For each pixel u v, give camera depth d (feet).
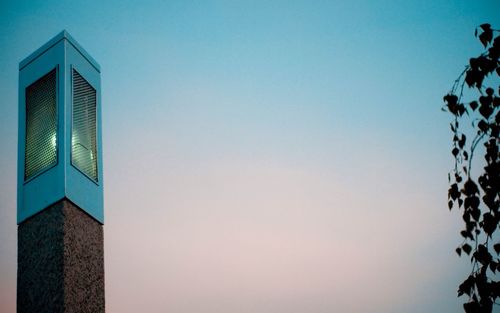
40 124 16.93
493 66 9.91
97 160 17.52
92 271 15.52
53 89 17.08
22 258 15.19
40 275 14.62
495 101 10.11
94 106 18.12
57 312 13.91
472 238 10.35
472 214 10.24
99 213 16.69
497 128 10.11
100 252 16.21
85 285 14.99
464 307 9.80
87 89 17.95
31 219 15.66
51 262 14.60
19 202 16.19
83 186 16.22
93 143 17.52
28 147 16.96
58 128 16.29
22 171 16.71
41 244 15.03
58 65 17.20
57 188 15.40
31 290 14.56
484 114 10.08
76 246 15.12
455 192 10.73
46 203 15.44
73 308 14.20
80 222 15.65
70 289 14.32
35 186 15.97
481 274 9.83
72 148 16.25
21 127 17.39
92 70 18.57
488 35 10.02
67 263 14.52
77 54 17.97
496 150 10.17
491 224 9.83
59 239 14.74
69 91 16.89
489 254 9.83
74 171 16.01
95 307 15.15
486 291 9.64
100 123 18.26
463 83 10.83
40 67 17.67
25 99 17.69
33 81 17.66
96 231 16.30
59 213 15.08
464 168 10.68
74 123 16.72
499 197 10.03
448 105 10.77
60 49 17.42
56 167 15.72
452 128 11.12
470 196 10.34
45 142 16.56
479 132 10.64
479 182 10.24
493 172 10.03
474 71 9.99
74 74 17.47
